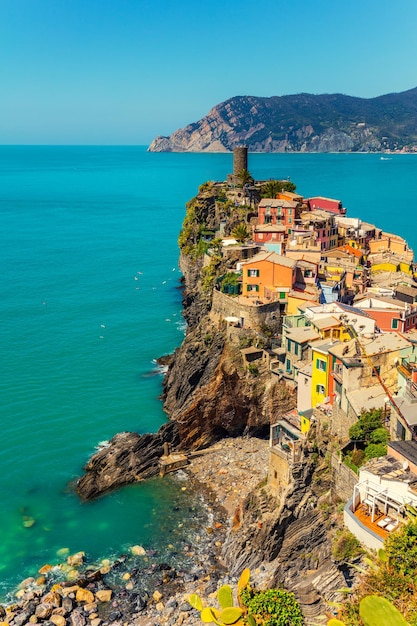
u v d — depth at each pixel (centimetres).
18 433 9794
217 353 10250
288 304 10481
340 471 6234
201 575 6875
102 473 8656
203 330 11169
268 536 6569
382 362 6762
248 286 10856
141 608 6412
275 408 9650
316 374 7712
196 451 9556
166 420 10331
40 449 9375
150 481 8731
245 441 9825
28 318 15575
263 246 13175
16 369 12238
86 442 9588
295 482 6475
